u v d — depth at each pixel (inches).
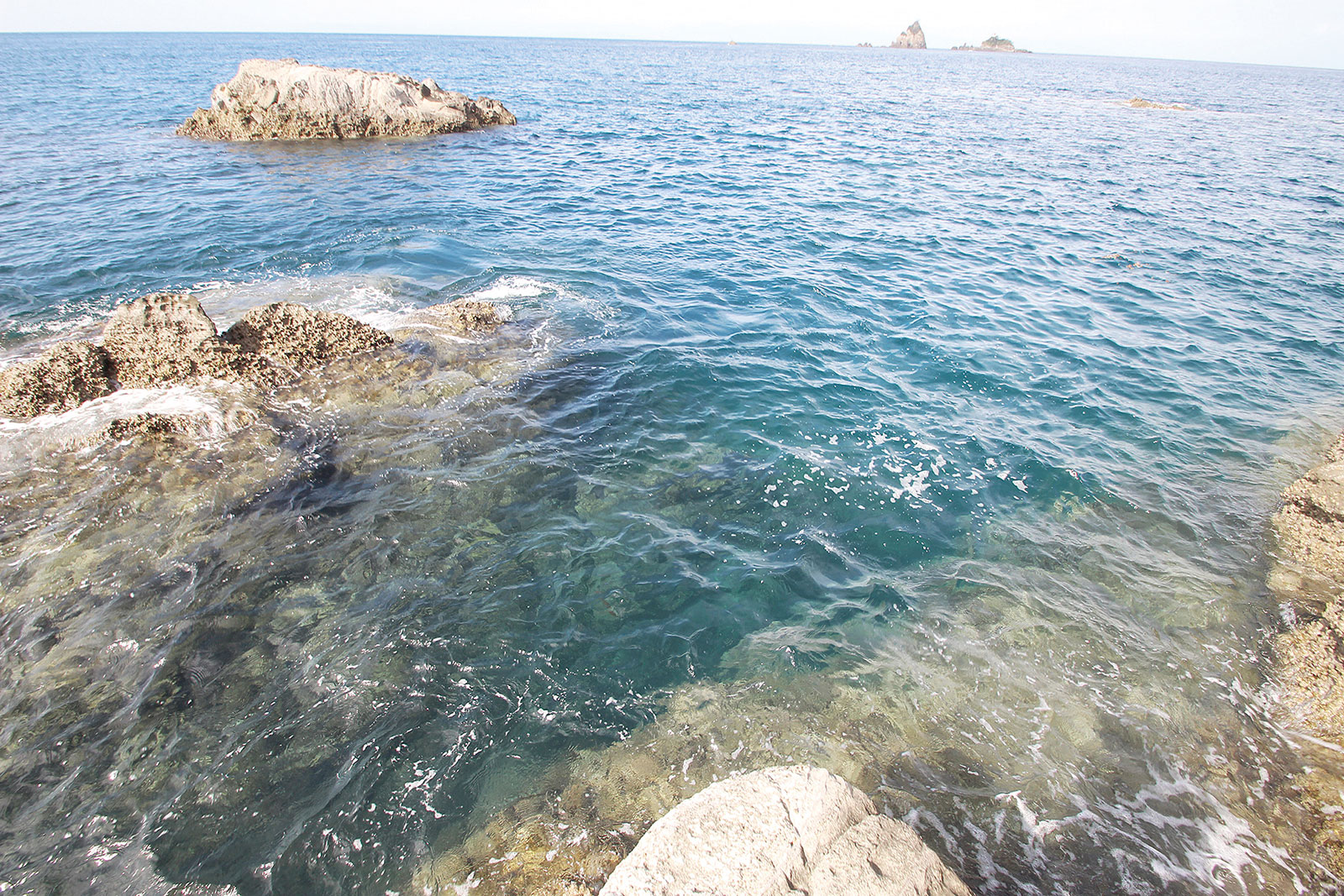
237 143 1071.0
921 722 211.6
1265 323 519.5
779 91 2416.3
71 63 2913.4
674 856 139.4
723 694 216.2
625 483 309.4
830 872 138.0
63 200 700.0
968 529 295.3
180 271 527.5
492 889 162.1
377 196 779.4
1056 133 1518.2
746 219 745.6
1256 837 184.5
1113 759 203.5
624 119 1521.9
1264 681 230.8
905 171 1035.9
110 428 305.4
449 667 217.9
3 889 157.6
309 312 377.7
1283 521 305.9
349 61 3341.5
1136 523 305.0
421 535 271.1
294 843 169.6
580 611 241.8
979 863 174.4
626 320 474.6
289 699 204.5
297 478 296.2
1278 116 2063.2
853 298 536.1
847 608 251.8
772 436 351.6
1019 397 403.2
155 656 215.3
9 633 219.9
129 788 179.8
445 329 421.7
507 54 4793.3
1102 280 596.4
